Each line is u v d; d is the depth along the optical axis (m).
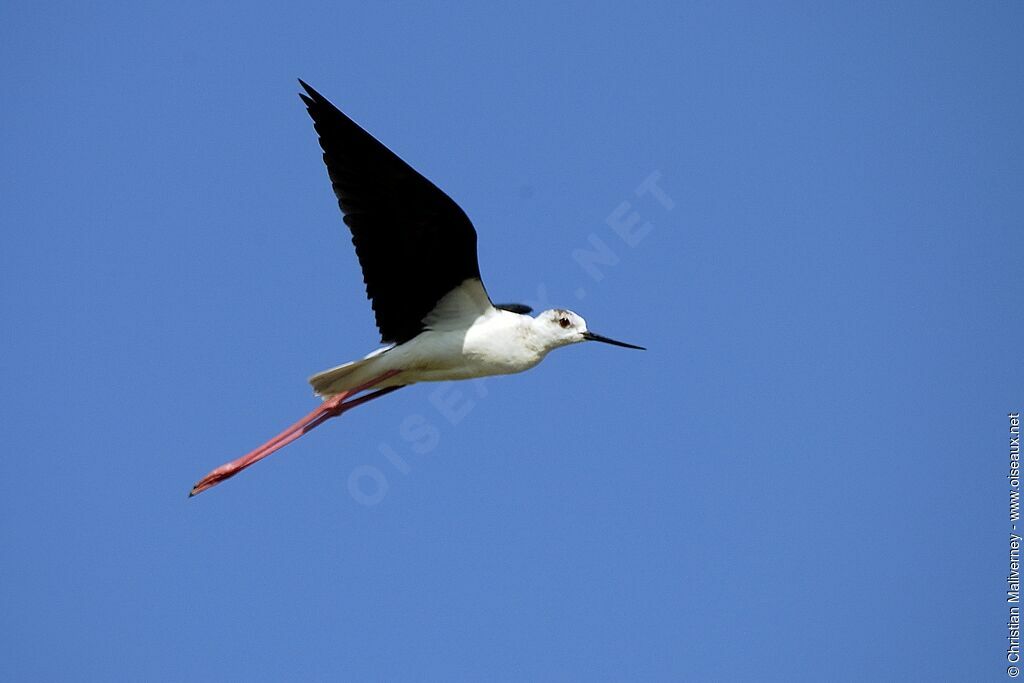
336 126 10.66
